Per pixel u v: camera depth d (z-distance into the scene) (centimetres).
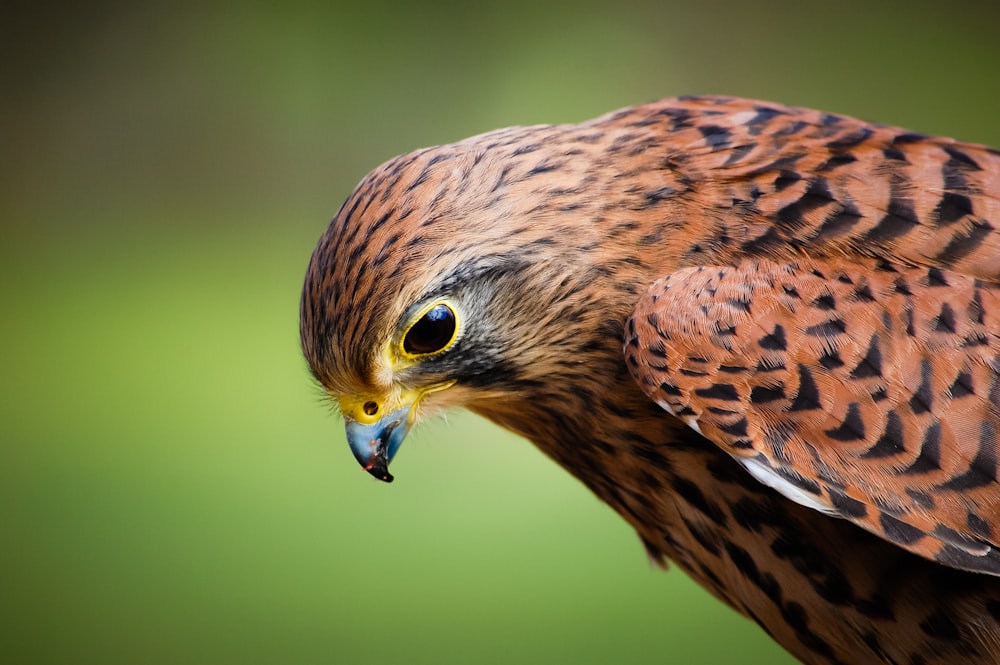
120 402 1792
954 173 578
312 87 2191
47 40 2403
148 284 2139
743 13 2214
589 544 1401
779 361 553
